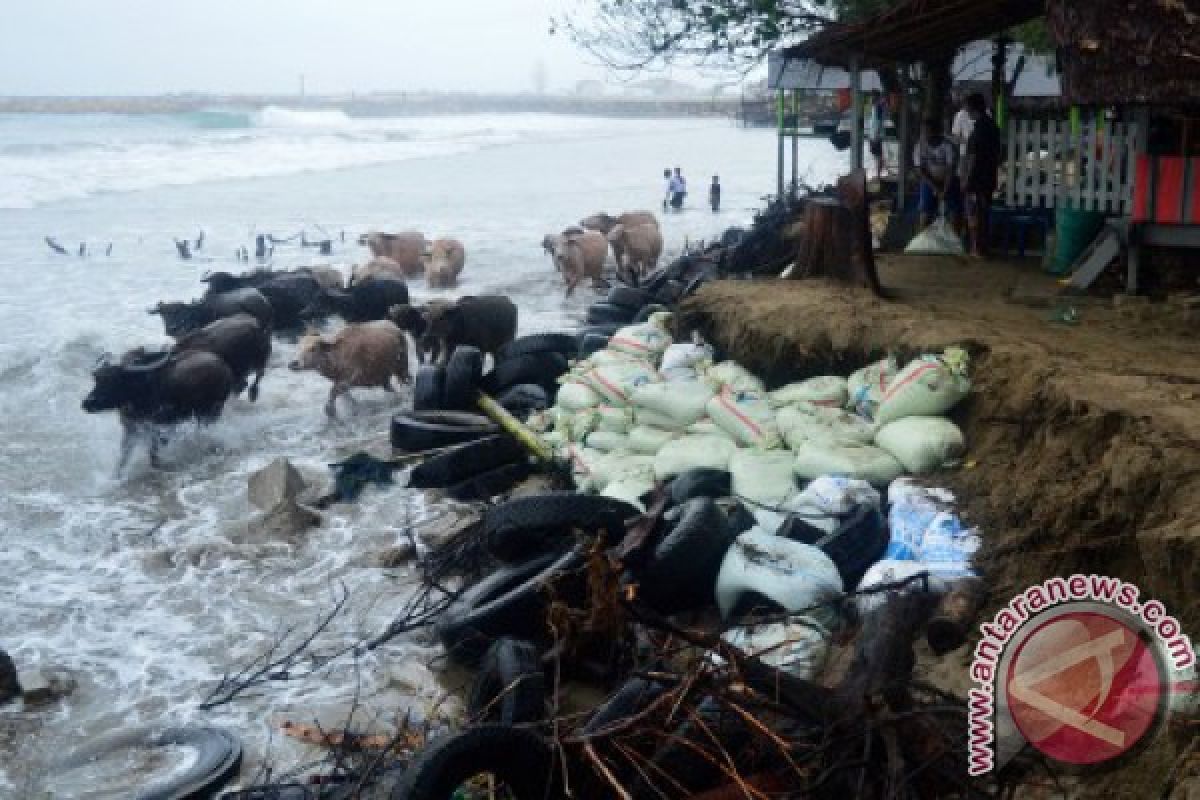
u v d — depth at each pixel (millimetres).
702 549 8523
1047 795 5816
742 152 74062
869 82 25703
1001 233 16141
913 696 6863
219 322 15688
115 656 9094
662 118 168375
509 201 43688
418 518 11664
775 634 7879
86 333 19891
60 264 27359
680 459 10469
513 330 17438
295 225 35688
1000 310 12039
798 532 9094
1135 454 7430
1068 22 11539
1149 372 9148
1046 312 11891
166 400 13531
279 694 8484
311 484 12586
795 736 6406
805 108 40094
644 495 10078
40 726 8055
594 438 11805
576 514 9094
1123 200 13891
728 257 18625
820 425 10266
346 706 8258
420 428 12648
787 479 9898
